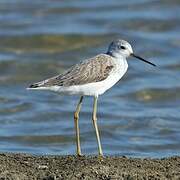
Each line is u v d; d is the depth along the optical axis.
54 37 25.86
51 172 11.58
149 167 11.98
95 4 29.66
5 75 23.19
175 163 12.38
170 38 26.16
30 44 25.52
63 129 18.92
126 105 21.00
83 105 20.88
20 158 12.65
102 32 26.34
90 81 12.74
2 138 18.17
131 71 23.55
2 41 25.66
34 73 23.36
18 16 28.19
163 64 24.11
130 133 18.78
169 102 21.34
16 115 20.17
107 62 13.10
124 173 11.42
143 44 25.61
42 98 21.52
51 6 29.38
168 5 29.45
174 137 18.50
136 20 27.62
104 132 18.77
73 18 28.05
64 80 12.62
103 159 12.41
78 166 11.85
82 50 25.05
